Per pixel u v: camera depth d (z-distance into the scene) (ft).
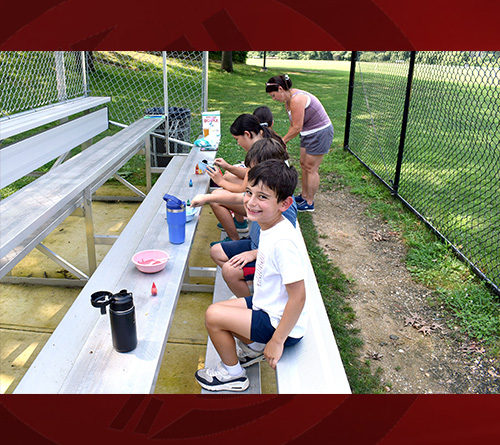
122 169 19.33
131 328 5.32
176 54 27.22
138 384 4.94
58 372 5.10
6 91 13.33
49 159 12.00
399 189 17.70
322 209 16.40
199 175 12.00
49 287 11.02
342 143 25.07
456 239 13.53
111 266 7.36
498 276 11.51
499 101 29.76
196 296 10.99
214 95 41.96
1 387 7.91
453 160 21.11
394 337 9.72
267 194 5.65
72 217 15.05
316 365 6.02
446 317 10.39
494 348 9.30
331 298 10.96
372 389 8.21
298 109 13.88
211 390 6.54
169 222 7.88
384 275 12.12
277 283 5.97
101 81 30.32
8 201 8.18
